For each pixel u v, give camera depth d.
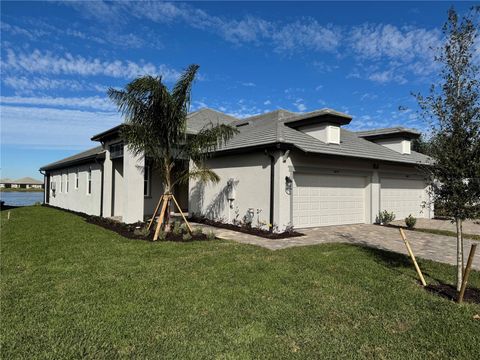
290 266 6.30
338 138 12.98
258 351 3.23
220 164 13.22
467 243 9.47
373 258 7.09
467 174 4.66
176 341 3.39
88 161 17.06
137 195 12.84
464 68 4.71
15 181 73.81
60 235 9.78
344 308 4.32
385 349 3.33
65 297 4.57
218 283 5.23
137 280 5.34
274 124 13.45
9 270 5.98
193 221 13.85
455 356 3.22
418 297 4.74
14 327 3.66
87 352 3.16
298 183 11.36
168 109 9.40
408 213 15.78
